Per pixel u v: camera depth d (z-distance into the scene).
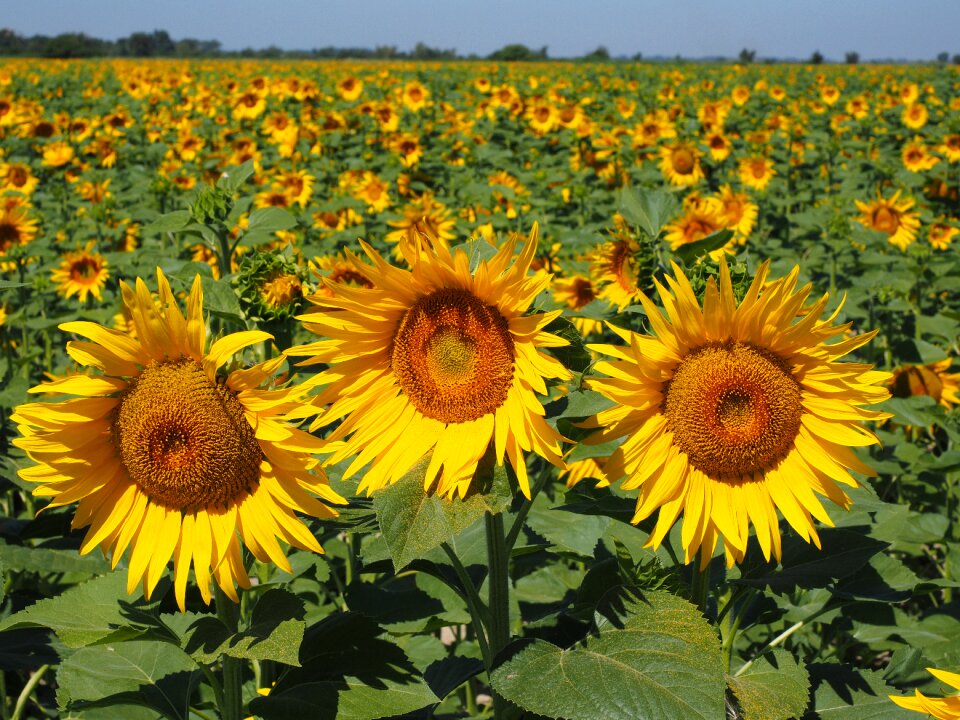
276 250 1.31
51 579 1.67
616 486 1.16
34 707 1.53
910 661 1.25
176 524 0.99
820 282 2.69
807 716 1.12
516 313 0.96
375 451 1.00
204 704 1.34
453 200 3.86
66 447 0.97
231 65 19.94
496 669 0.97
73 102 8.28
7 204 2.90
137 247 3.42
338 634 1.07
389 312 1.00
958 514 1.81
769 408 1.00
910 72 14.77
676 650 0.95
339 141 4.99
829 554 1.12
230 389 0.97
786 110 7.67
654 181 4.04
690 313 0.99
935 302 2.96
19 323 2.46
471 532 1.27
